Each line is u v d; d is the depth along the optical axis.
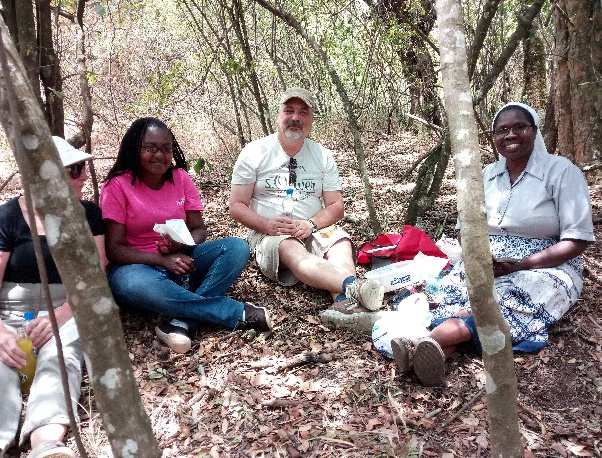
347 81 8.15
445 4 1.47
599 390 2.54
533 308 2.76
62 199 1.21
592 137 4.98
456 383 2.61
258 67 6.54
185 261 3.05
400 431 2.34
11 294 2.62
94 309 1.27
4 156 6.66
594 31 4.76
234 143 7.14
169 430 2.41
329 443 2.29
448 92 1.48
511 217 2.95
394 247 3.56
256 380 2.70
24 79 1.18
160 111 6.93
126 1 6.41
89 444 2.28
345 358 2.85
